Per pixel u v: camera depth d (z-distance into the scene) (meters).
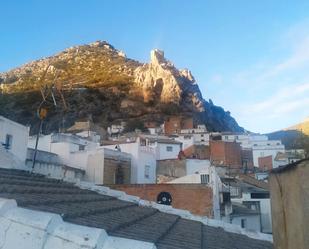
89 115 106.38
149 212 11.71
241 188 44.97
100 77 142.00
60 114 94.88
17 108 107.75
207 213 26.88
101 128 93.06
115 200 12.63
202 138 90.19
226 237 10.27
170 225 9.78
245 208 40.25
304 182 3.99
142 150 48.06
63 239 4.93
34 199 6.69
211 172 29.50
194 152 71.12
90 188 13.36
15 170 12.38
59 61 171.88
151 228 7.86
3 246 5.12
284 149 83.50
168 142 65.25
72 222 5.52
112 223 6.66
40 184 10.45
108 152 41.91
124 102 117.38
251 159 80.31
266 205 43.84
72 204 7.98
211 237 9.49
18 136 24.08
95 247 4.73
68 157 43.53
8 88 134.50
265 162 73.81
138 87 127.06
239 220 35.50
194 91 123.31
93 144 51.69
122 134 92.69
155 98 119.31
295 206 4.14
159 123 106.56
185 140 78.56
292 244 4.22
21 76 155.25
